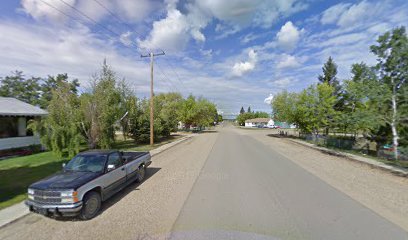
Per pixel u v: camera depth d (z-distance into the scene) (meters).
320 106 19.16
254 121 104.56
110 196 5.64
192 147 18.19
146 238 3.85
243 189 6.56
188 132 46.38
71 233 4.09
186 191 6.41
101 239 3.85
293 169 9.41
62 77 34.47
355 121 11.70
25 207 5.35
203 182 7.36
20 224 4.52
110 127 14.04
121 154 7.19
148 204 5.45
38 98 34.12
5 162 11.26
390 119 10.82
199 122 48.47
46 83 34.88
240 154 13.98
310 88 20.55
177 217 4.67
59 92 13.05
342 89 19.28
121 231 4.12
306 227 4.17
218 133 42.41
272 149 16.86
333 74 37.50
